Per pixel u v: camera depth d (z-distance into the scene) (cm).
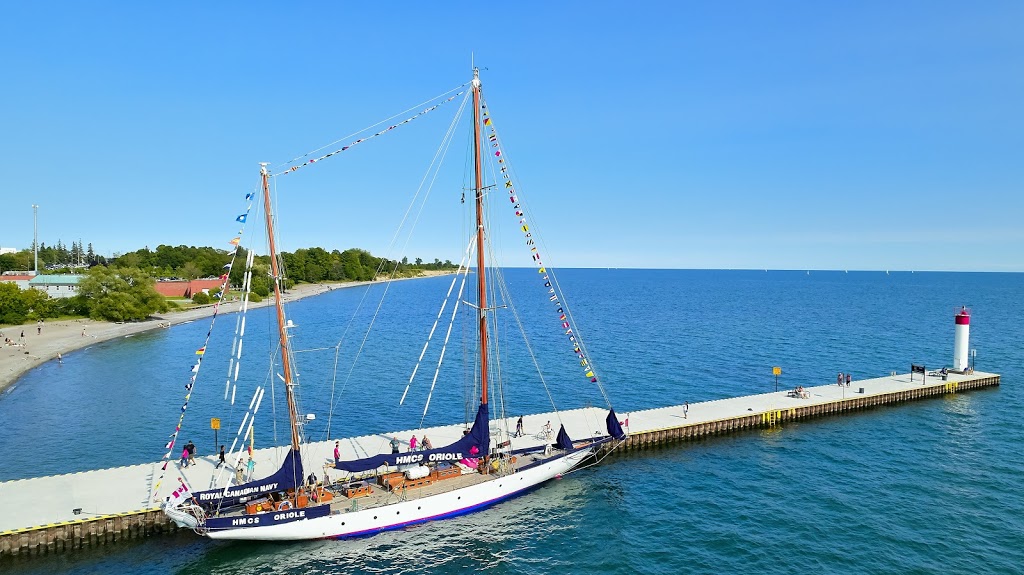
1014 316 16825
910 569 3444
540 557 3694
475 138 4578
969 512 4156
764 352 10738
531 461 4656
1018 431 5984
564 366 9525
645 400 7375
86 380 8581
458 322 15500
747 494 4522
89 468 5116
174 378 8756
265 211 3841
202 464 4678
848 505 4294
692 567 3528
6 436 5981
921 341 11944
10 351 10462
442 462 4475
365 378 8806
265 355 10725
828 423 6272
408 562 3653
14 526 3562
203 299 19050
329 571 3553
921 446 5550
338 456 4472
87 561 3588
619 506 4362
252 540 3759
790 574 3416
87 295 14888
